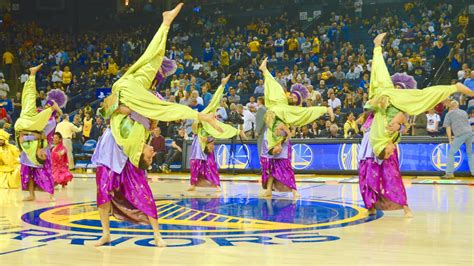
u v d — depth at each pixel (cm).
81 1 3438
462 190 1025
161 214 723
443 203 824
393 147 686
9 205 841
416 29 2309
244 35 2789
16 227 619
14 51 2977
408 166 1386
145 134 511
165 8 3378
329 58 2253
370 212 716
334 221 657
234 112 1603
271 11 3045
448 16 2419
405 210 691
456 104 1278
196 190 1088
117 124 502
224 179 1348
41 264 428
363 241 522
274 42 2484
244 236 552
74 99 2292
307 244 507
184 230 591
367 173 707
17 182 1136
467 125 1276
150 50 517
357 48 2389
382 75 684
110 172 505
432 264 423
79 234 568
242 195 980
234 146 1559
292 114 918
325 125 1568
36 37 3122
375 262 430
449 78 1903
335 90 1856
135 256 455
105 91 2117
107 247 495
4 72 2712
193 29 3027
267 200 894
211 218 685
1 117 1867
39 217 703
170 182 1288
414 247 491
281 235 557
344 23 2588
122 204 519
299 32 2652
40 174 902
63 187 1145
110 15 3466
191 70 2422
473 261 434
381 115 681
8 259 446
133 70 516
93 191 1074
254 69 2305
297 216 701
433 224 630
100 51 2955
